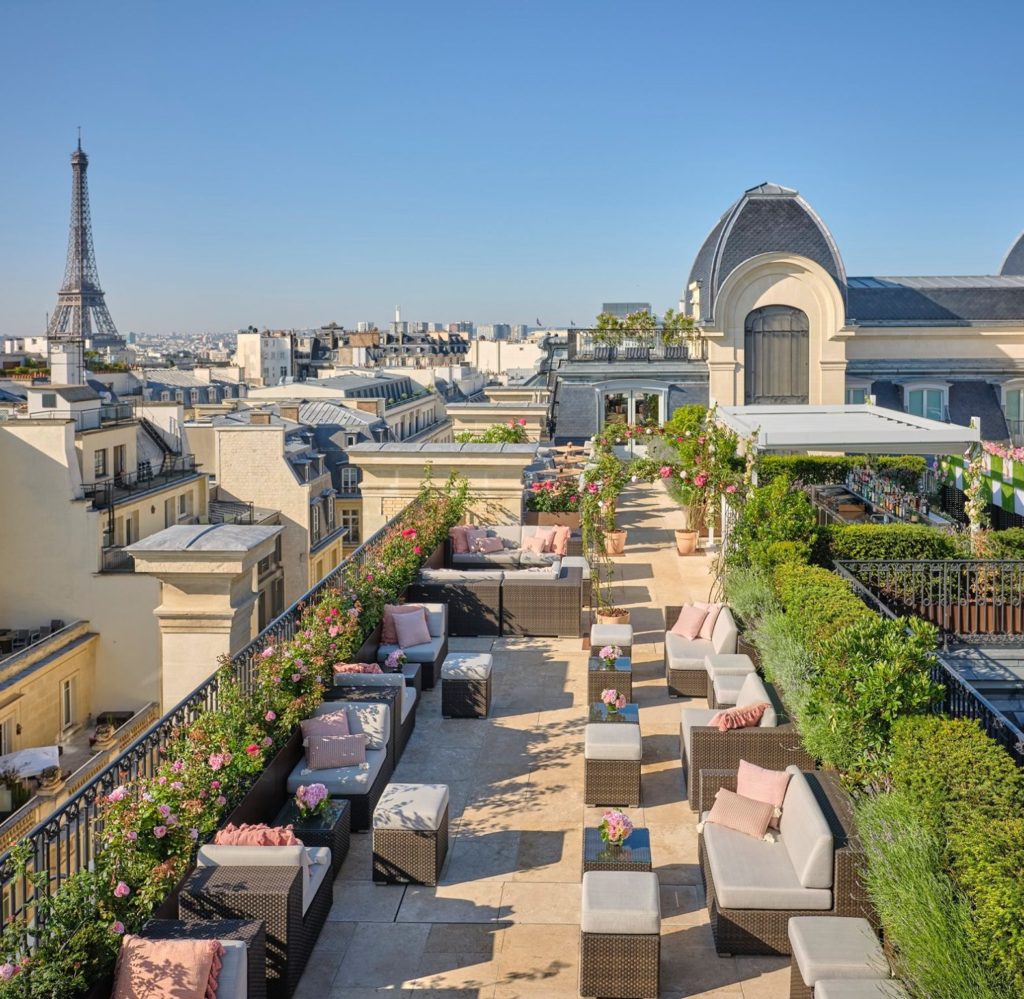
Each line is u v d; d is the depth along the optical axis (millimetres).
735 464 21344
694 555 19875
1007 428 39438
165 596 11734
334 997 7367
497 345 187750
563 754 11477
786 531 14133
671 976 7539
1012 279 43938
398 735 11203
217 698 9438
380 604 13422
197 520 57125
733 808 8406
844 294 37938
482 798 10445
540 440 41375
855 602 10953
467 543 18578
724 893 7668
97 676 47281
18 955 6082
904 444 16000
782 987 7391
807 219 38000
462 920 8305
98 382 75875
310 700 10211
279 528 12594
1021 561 13961
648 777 10859
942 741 7605
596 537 18453
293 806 9211
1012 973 5613
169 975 6227
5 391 69250
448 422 108875
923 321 40688
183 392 101500
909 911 6246
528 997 7340
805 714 9211
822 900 7613
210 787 7906
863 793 8242
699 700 12969
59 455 47219
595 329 38500
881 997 6266
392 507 19891
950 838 6559
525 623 15664
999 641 13719
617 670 12125
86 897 6426
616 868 7863
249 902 7188
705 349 37906
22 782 35531
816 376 37406
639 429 27453
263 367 154375
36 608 47406
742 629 13211
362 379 104500
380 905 8539
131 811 7242
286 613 11977
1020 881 5871
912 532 14555
